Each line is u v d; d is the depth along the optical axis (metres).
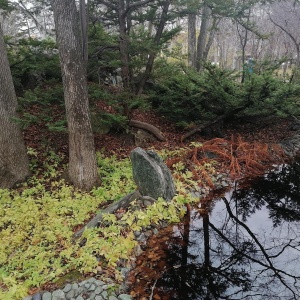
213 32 15.46
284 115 8.84
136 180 5.95
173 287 4.36
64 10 5.43
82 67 5.88
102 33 8.14
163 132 10.20
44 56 8.44
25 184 6.38
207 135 10.41
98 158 7.67
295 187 8.07
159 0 8.20
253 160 8.72
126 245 4.65
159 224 5.60
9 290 3.62
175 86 10.51
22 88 9.76
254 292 4.55
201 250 5.40
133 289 4.03
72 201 5.85
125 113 8.68
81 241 4.71
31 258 4.37
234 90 9.30
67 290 3.72
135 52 8.19
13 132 6.31
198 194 7.00
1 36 6.02
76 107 5.96
